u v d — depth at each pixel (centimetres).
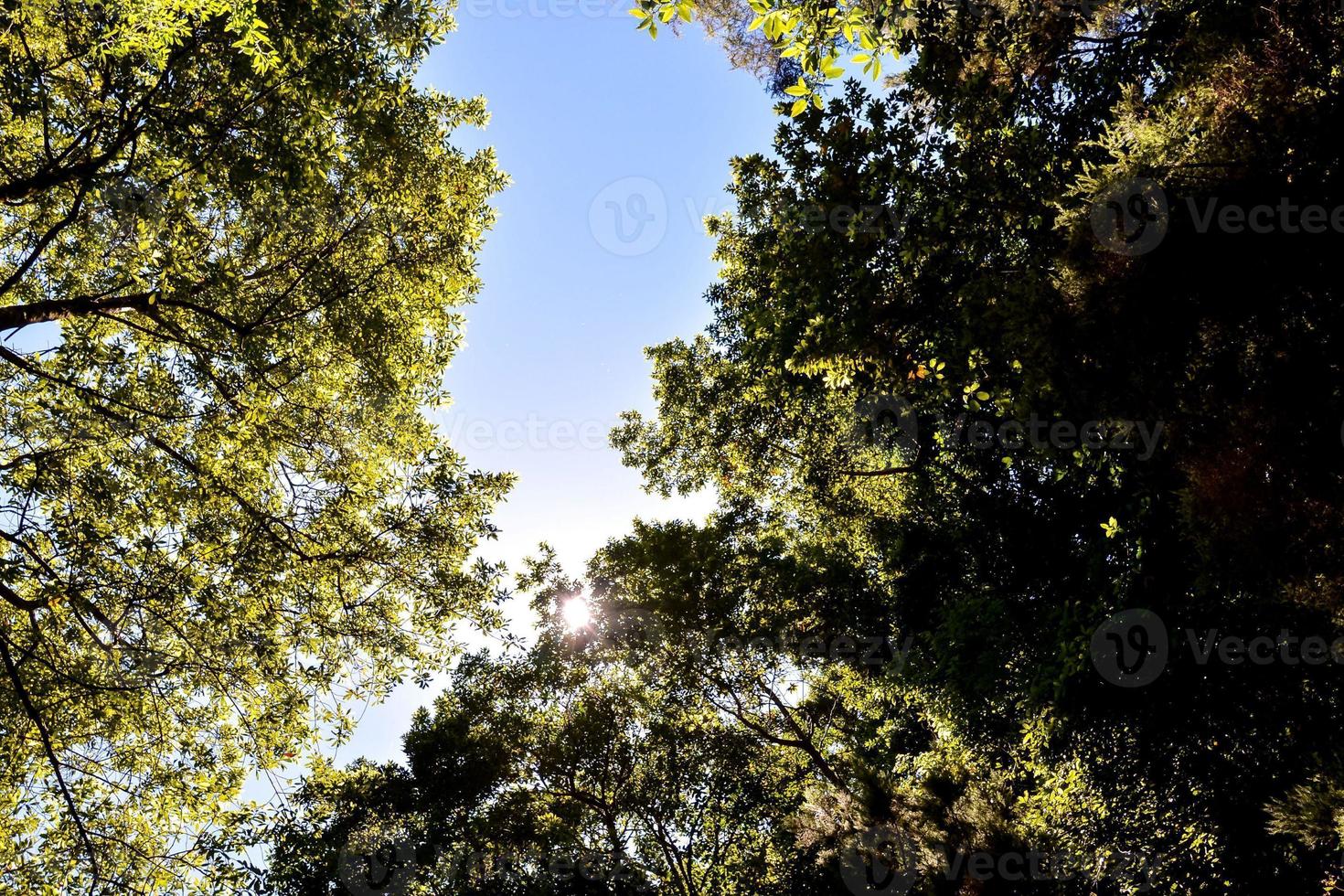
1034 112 884
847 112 895
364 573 1103
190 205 963
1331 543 558
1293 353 573
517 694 1523
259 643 982
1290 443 559
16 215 938
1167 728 881
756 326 1056
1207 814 888
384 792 1335
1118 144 632
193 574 945
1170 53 755
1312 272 543
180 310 1000
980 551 1262
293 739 1043
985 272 812
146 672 909
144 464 977
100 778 897
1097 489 998
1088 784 980
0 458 929
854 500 1688
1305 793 598
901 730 1814
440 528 1138
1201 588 696
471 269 1185
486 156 1222
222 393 995
